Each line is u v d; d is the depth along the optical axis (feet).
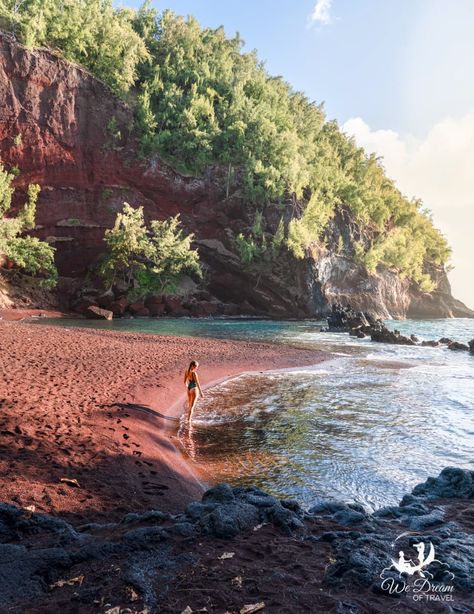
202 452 35.60
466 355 109.81
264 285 260.62
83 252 229.86
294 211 268.62
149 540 15.92
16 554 14.37
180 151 264.52
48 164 220.84
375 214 351.25
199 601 12.59
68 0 257.75
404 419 45.70
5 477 24.00
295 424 43.60
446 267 446.19
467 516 20.80
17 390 43.21
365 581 13.88
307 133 360.69
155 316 223.71
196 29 352.90
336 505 21.98
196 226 262.47
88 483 25.61
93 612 12.04
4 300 189.67
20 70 209.36
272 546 16.24
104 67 260.83
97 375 56.08
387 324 250.37
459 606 12.81
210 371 70.59
